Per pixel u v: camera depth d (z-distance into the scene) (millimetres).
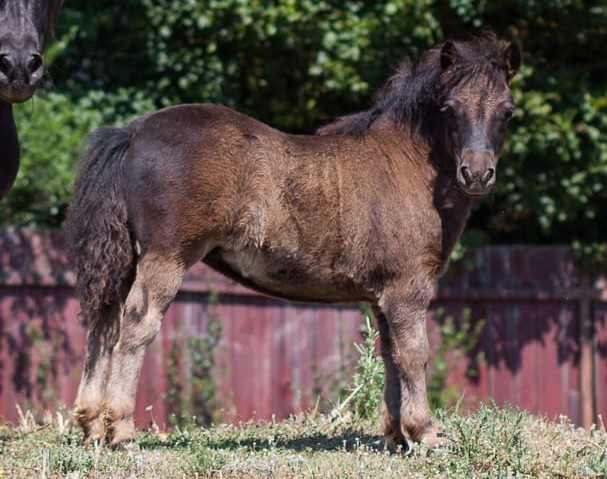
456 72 7922
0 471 6816
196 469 7098
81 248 7957
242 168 7965
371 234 8055
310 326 14117
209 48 15625
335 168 8148
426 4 15070
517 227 16703
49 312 13281
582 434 9008
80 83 15914
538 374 14477
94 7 15836
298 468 7195
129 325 7766
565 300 14477
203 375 13750
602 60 16359
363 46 15250
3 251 13062
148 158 7867
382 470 7273
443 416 9336
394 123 8375
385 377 8336
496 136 7828
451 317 14445
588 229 16609
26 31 7453
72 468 7094
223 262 8305
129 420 7746
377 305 8336
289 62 16141
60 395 13273
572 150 15219
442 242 8141
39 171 14430
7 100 7441
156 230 7805
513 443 7766
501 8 15570
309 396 14047
